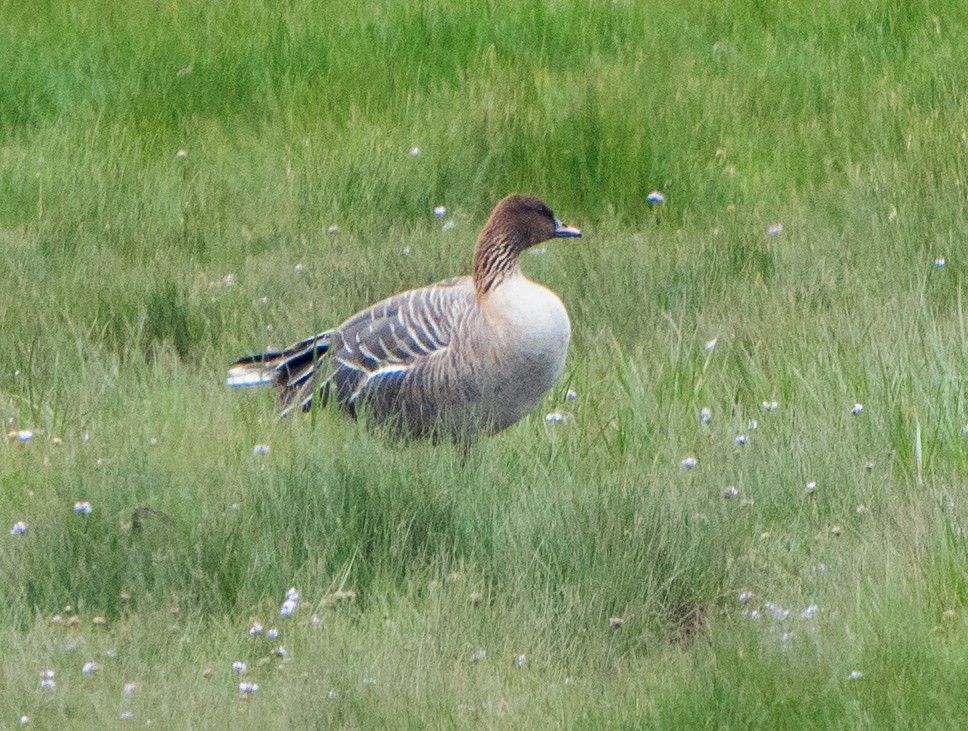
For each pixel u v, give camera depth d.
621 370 12.45
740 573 9.54
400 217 17.17
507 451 11.14
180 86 20.62
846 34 21.45
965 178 16.03
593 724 8.00
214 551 9.70
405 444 11.43
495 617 9.08
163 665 8.67
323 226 16.89
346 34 22.03
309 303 14.34
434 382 11.14
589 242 16.00
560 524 9.78
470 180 17.61
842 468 10.65
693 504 10.05
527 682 8.54
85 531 9.95
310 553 9.59
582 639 9.05
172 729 8.11
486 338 10.95
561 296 14.59
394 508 10.05
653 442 11.32
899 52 20.59
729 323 13.76
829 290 14.34
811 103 19.53
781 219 16.47
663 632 9.18
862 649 8.43
